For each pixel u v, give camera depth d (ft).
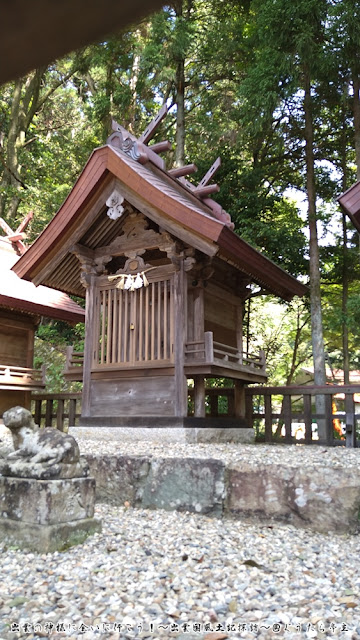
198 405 28.40
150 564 12.94
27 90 66.95
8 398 38.32
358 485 15.74
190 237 26.96
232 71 56.65
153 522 16.76
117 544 14.52
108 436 28.60
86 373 30.58
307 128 49.42
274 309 71.36
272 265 30.89
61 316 41.60
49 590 11.30
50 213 63.21
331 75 42.04
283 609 10.31
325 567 12.85
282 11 39.70
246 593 11.11
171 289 28.48
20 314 39.73
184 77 56.44
